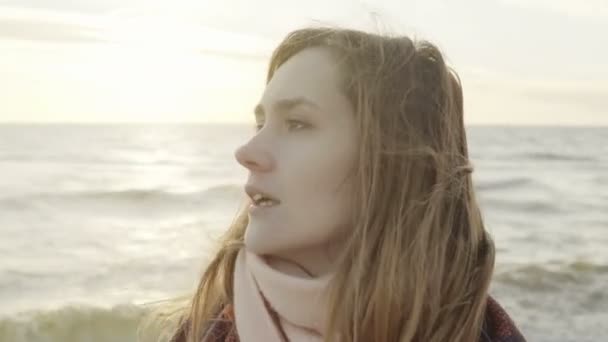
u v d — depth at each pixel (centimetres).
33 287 1223
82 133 9731
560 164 4997
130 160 4941
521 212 2578
